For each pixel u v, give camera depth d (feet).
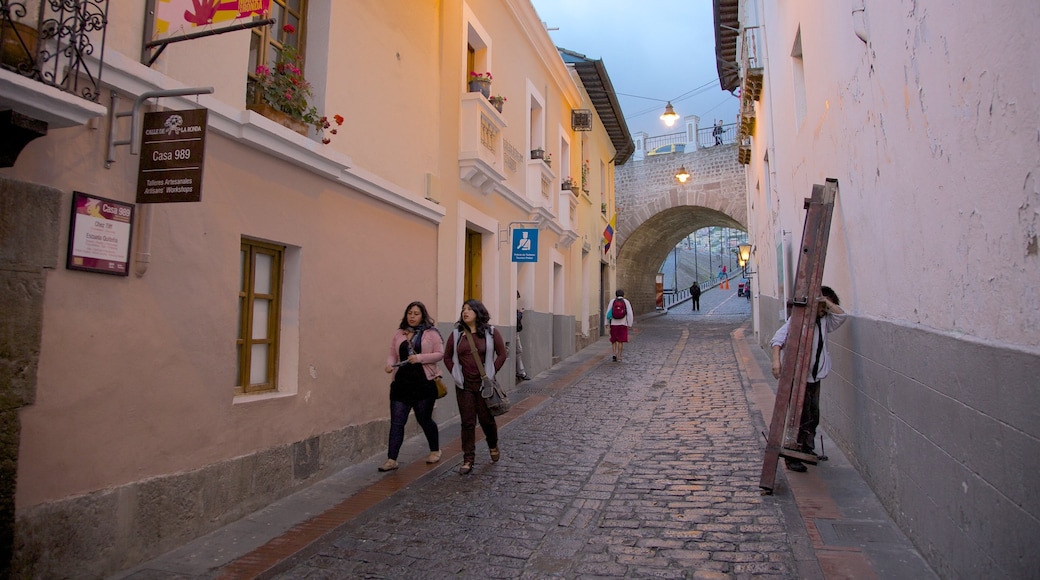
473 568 14.21
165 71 14.97
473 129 32.30
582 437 26.89
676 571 13.70
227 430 16.81
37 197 12.12
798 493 18.08
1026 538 8.79
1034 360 8.48
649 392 37.52
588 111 58.70
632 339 70.13
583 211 63.16
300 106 19.42
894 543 14.32
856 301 19.04
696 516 17.02
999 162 9.47
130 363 14.03
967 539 10.95
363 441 23.12
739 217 93.50
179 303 15.34
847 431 20.97
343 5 22.20
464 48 33.17
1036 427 8.46
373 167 24.07
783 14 32.30
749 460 22.24
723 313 117.08
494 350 22.82
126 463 13.88
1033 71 8.36
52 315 12.37
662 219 104.32
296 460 19.52
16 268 11.75
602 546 15.23
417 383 22.34
